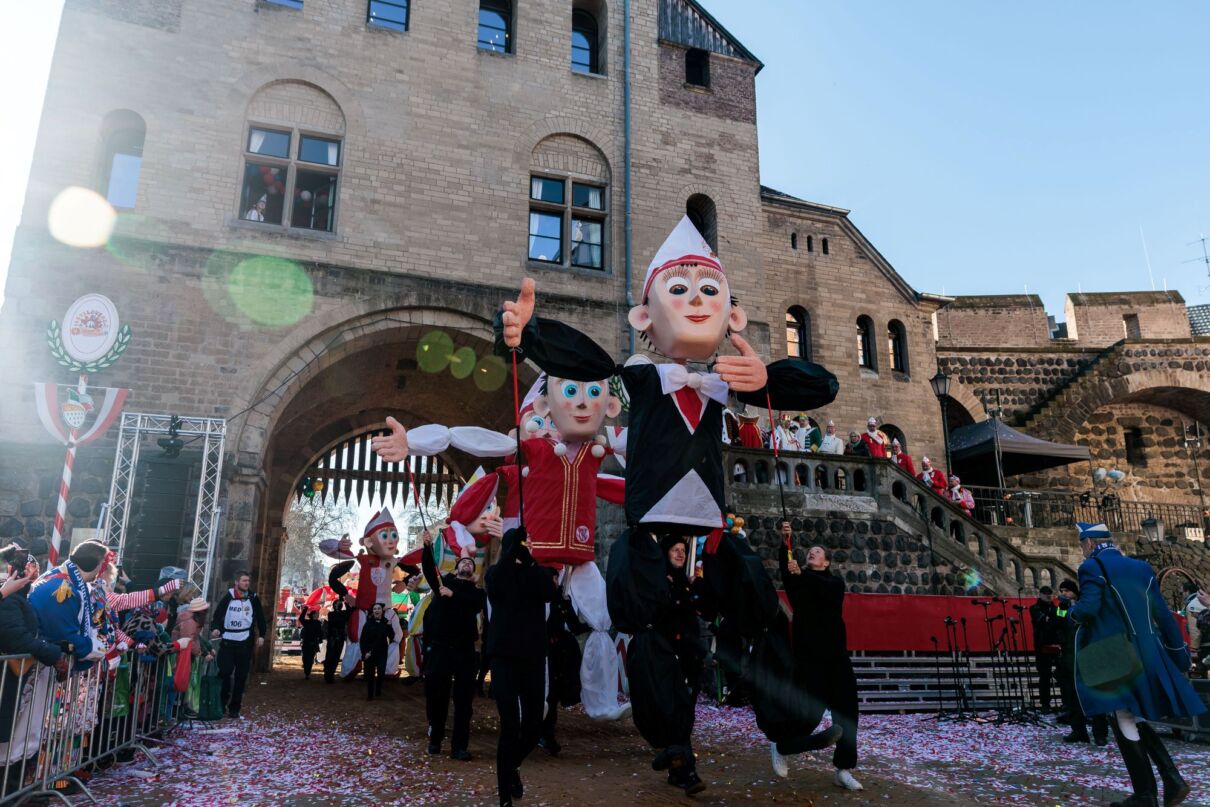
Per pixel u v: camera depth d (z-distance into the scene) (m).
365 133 15.66
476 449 10.18
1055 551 16.59
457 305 15.47
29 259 13.31
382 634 12.91
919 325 22.34
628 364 6.32
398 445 9.48
